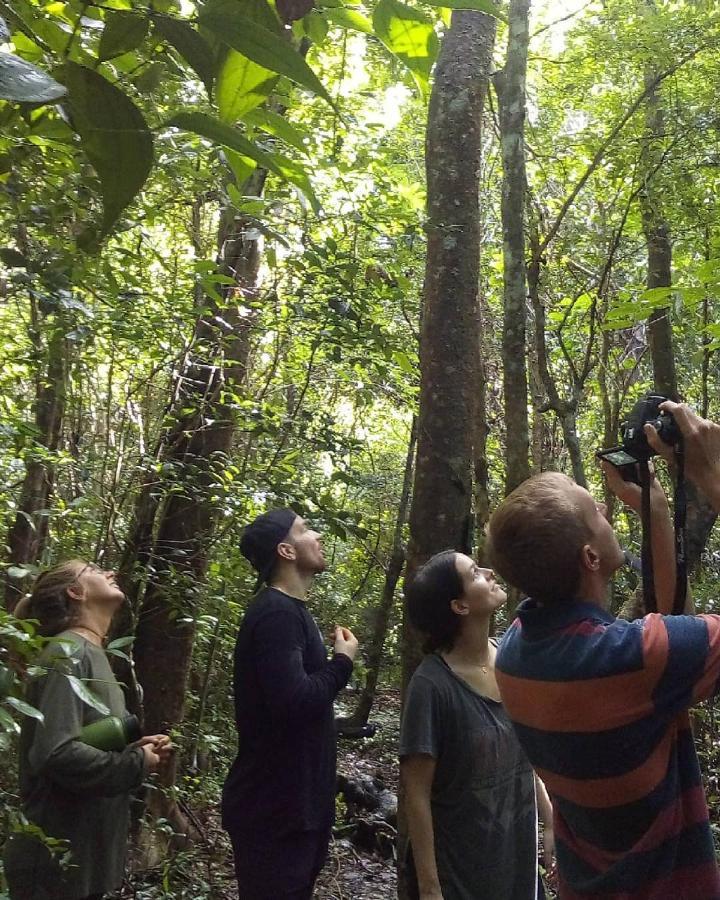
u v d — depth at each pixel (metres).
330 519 3.70
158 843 3.66
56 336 3.12
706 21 4.54
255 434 3.84
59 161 1.87
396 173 4.75
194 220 4.21
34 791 2.29
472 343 2.83
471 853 2.08
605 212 5.24
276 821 2.61
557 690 1.26
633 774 1.22
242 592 4.41
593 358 5.70
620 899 1.20
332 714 2.80
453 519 2.73
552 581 1.33
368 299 3.72
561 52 5.45
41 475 3.94
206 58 0.62
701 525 3.00
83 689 1.55
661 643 1.22
